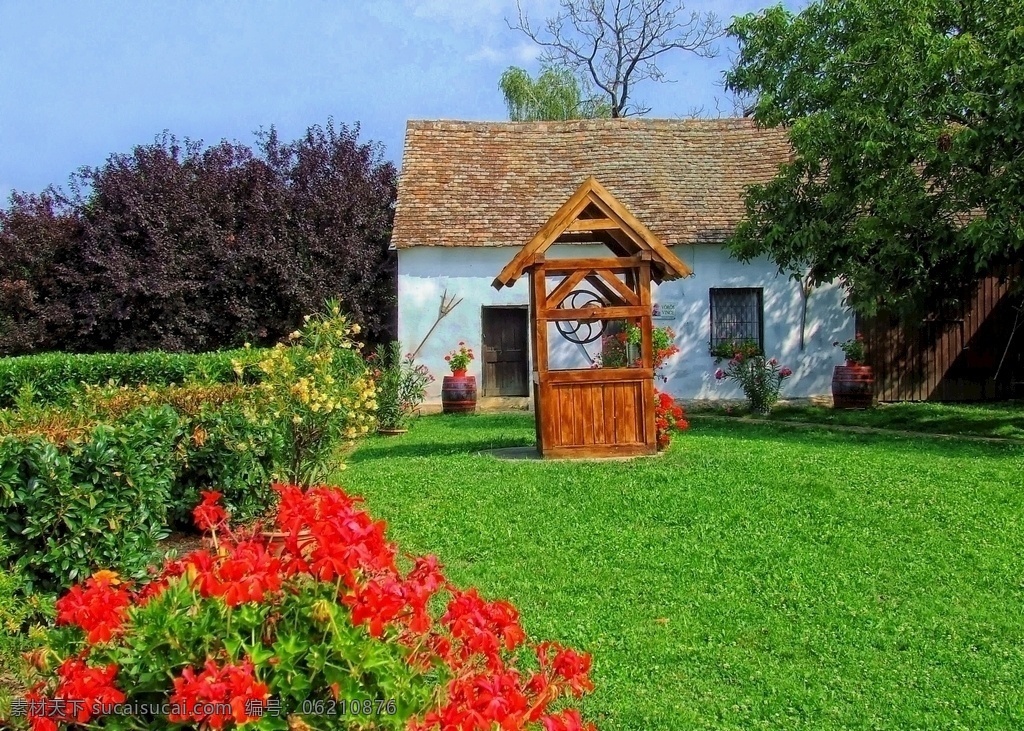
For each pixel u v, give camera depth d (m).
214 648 2.71
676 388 19.11
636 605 5.89
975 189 13.10
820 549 7.04
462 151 21.08
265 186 21.02
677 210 19.52
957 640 5.26
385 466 10.73
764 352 19.20
